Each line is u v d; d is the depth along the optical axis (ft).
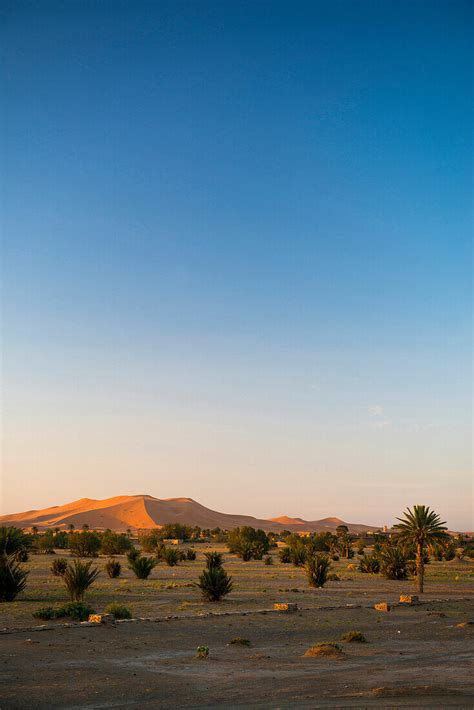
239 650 82.17
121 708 51.01
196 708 50.83
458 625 106.42
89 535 367.86
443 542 184.85
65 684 59.62
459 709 48.03
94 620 98.63
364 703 51.13
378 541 561.02
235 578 222.28
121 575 226.38
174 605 131.34
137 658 74.43
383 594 174.29
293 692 57.21
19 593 151.02
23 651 75.41
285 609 122.72
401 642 90.89
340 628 104.78
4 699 52.95
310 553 308.40
